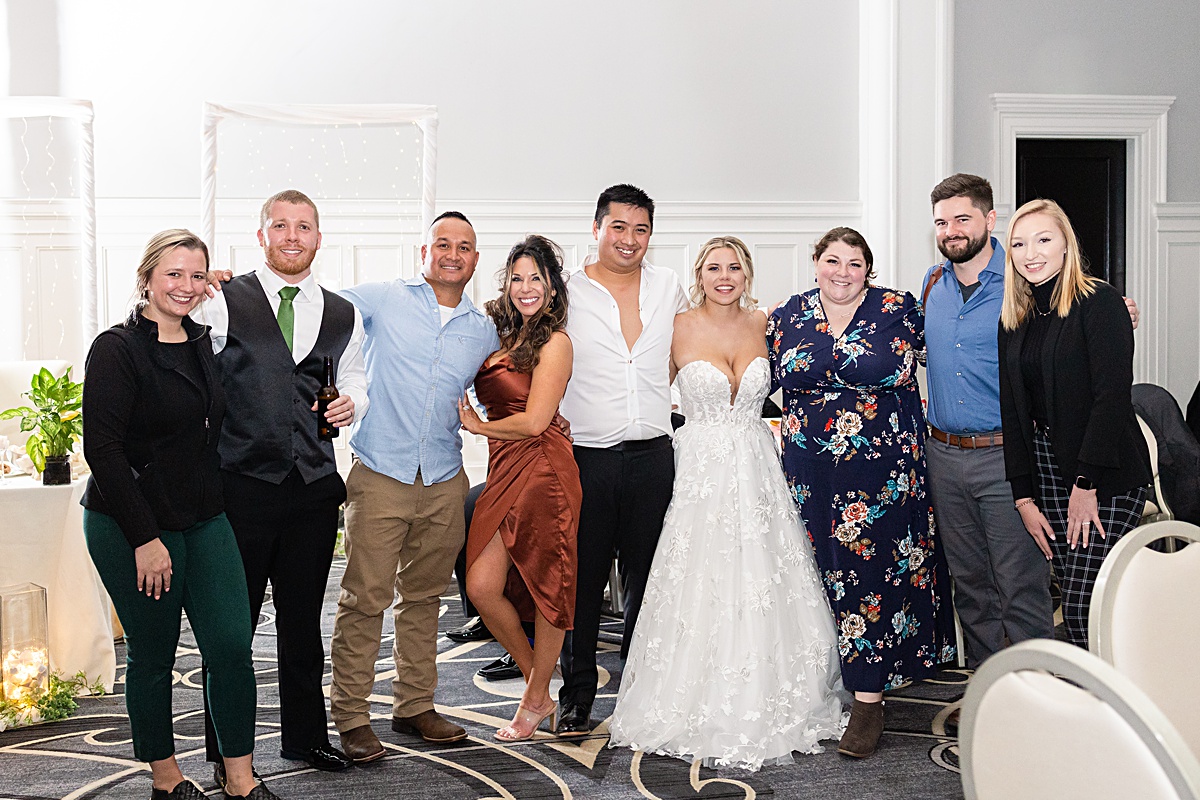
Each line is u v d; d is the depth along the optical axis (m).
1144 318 7.63
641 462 3.33
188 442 2.61
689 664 3.19
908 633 3.25
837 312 3.32
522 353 3.15
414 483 3.07
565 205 7.40
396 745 3.25
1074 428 2.91
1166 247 7.62
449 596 5.28
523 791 2.90
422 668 3.29
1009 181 7.49
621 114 7.46
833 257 3.24
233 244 7.11
